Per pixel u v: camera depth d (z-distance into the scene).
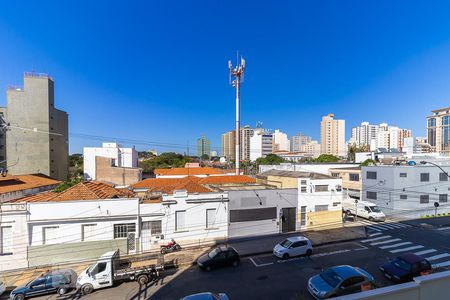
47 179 38.44
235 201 25.91
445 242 25.00
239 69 47.75
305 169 50.06
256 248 23.34
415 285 4.72
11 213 19.67
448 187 37.97
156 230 23.00
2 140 62.62
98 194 23.02
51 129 55.75
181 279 17.45
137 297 15.29
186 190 24.22
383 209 38.06
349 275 13.97
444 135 98.81
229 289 15.93
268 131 128.38
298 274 17.95
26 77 53.44
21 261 19.88
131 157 67.25
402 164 41.56
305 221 29.16
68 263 20.58
